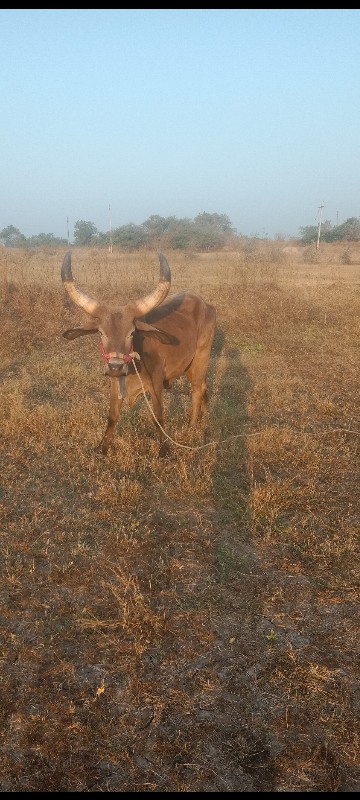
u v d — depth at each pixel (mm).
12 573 4516
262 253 36594
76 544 4941
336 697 3523
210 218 82562
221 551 4957
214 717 3373
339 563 4824
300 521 5465
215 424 7750
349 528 5328
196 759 3137
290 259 41375
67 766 3086
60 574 4551
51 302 14266
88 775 3047
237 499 5871
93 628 3979
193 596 4367
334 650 3906
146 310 5988
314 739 3264
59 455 6629
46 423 7320
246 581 4578
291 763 3135
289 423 8156
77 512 5453
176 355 7004
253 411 8602
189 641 3926
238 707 3443
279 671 3689
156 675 3641
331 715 3398
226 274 23484
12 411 7430
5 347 11305
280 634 4031
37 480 6020
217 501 5793
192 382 7805
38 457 6566
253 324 14383
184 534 5191
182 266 27891
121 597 4301
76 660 3734
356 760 3156
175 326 7070
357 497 6023
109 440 6715
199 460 6566
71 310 14445
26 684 3549
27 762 3100
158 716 3357
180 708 3418
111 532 5117
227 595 4402
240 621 4137
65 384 9344
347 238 68125
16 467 6301
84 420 7395
